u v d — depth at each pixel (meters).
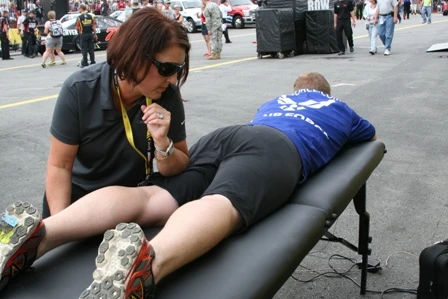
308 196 2.28
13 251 1.64
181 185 2.28
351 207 4.34
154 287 1.58
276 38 13.95
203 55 16.05
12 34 22.55
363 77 10.34
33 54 19.59
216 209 1.86
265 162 2.19
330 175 2.52
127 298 1.49
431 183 4.78
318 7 15.16
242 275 1.67
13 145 6.37
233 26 26.86
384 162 5.37
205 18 14.70
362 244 3.03
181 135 2.39
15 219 1.65
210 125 7.00
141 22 1.94
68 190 2.26
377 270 3.33
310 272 3.37
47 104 8.83
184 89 9.76
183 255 1.68
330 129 2.75
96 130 2.20
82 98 2.15
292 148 2.40
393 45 16.31
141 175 2.38
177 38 1.96
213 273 1.68
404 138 6.16
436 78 9.91
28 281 1.70
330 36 14.70
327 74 10.88
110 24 20.44
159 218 2.19
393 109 7.56
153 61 1.95
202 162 2.45
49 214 2.37
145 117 2.15
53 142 2.22
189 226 1.74
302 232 1.96
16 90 10.69
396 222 4.03
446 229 3.89
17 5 25.53
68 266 1.78
